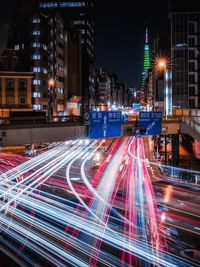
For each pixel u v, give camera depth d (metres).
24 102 89.31
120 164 53.09
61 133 35.16
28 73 89.75
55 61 103.12
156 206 28.56
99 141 95.19
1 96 87.62
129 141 96.44
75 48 129.38
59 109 107.31
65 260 16.47
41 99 94.50
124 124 41.84
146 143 91.12
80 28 159.62
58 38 105.94
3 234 20.20
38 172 45.31
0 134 30.41
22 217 24.00
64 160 57.50
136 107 160.50
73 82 125.94
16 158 59.97
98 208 27.31
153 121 44.56
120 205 28.48
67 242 18.98
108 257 17.14
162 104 123.94
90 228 21.84
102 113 38.44
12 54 90.19
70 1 161.75
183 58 102.88
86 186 36.44
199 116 53.12
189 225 23.67
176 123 46.88
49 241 19.05
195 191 34.88
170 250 18.86
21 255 16.97
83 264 16.14
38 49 95.25
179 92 103.19
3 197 30.50
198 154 59.16
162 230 22.36
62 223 22.67
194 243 20.14
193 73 102.75
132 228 22.39
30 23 96.50
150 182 39.28
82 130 37.31
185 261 17.38
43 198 30.42
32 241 19.03
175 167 50.47
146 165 52.03
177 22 102.62
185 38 102.56
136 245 19.20
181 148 74.25
